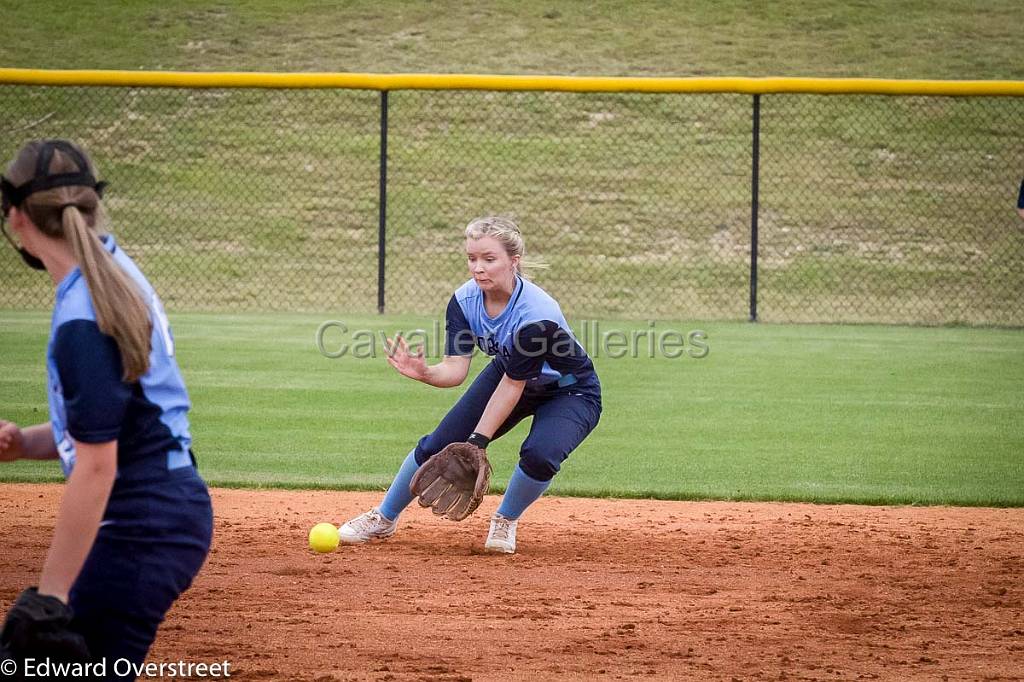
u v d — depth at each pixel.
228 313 61.12
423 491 20.98
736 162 86.31
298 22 110.12
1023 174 84.56
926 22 110.50
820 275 71.94
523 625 18.19
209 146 87.50
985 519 26.55
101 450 10.00
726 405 39.69
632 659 16.55
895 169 85.50
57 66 98.00
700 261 73.94
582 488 29.34
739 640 17.52
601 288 69.44
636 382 43.69
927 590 20.58
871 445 34.25
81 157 10.59
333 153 87.00
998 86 55.66
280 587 20.23
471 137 89.19
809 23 111.06
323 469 30.89
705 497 28.59
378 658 16.47
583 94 95.12
